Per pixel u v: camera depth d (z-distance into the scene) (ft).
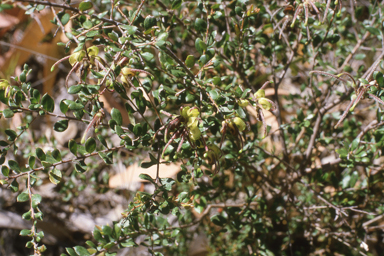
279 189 2.76
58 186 3.72
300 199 3.00
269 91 3.50
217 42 2.34
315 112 2.87
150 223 2.37
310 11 2.29
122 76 2.08
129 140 2.06
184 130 2.02
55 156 2.05
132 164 3.19
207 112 2.17
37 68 4.78
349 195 2.85
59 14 2.20
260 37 2.64
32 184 2.06
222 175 2.83
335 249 2.94
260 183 2.86
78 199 3.85
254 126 2.57
